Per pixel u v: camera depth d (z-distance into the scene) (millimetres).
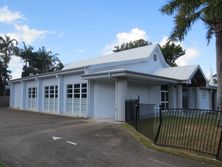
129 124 15539
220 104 14148
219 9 12094
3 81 41594
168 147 10281
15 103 32594
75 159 8617
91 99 20109
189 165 8195
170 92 23969
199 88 28016
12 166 7758
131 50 28391
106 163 8273
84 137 12000
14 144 10430
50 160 8445
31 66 47344
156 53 26406
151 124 15328
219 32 14328
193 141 10844
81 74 21219
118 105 17500
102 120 17828
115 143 10953
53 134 12555
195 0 14070
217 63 14375
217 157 8750
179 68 24344
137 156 9109
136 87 22250
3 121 17297
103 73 18016
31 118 19281
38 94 26500
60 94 23219
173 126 12867
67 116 21000
